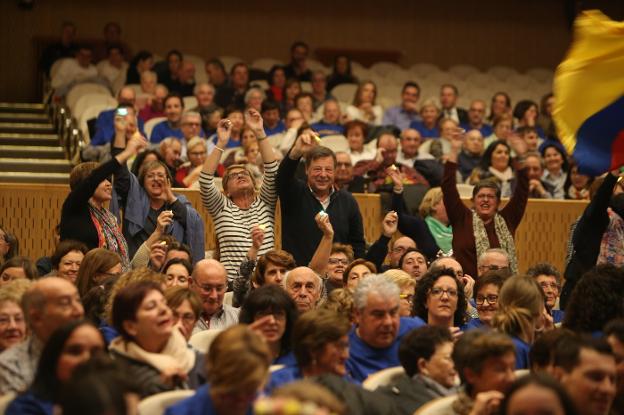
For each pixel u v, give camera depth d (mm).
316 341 7254
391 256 12438
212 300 9680
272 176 11820
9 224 13992
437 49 26219
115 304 7457
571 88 10641
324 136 17609
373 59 25859
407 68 26078
